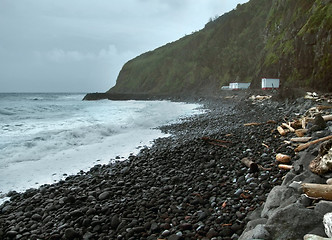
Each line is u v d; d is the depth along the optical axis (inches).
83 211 186.2
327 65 952.9
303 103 649.6
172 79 3280.0
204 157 300.4
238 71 2433.6
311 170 177.3
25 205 208.7
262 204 164.4
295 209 115.5
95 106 1489.9
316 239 93.1
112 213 182.1
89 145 427.5
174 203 189.9
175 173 261.9
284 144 302.4
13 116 836.0
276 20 1852.9
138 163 307.1
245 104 1062.4
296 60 1221.1
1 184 257.6
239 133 418.9
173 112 1037.2
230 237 138.9
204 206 181.9
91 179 263.0
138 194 216.8
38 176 281.0
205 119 724.0
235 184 216.1
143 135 521.7
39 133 475.8
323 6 1163.3
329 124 338.3
